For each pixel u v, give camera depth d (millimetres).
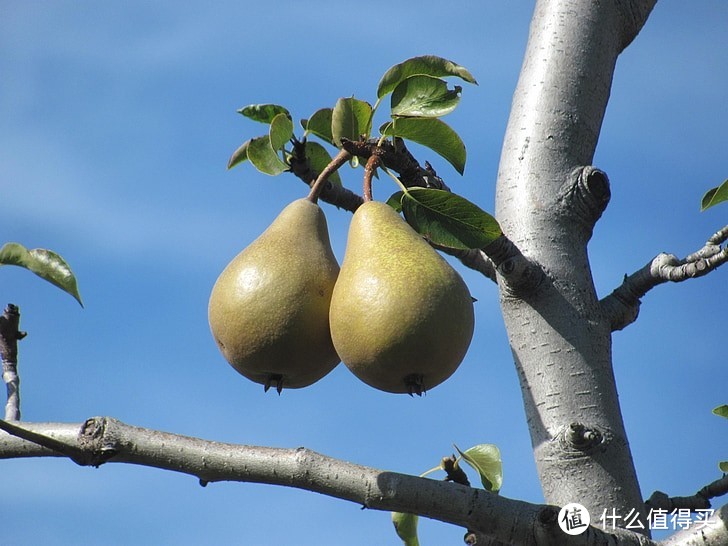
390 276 1863
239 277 1891
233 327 1885
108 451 1854
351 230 1903
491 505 1854
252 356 1888
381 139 1946
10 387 1893
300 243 1907
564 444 1954
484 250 1972
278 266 1891
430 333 1854
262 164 1971
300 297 1885
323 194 1951
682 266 1990
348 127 1953
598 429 1958
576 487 1948
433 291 1860
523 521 1855
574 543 1860
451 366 1871
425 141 1952
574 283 1993
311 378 1907
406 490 1850
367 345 1857
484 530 1854
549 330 1980
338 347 1872
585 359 1977
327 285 1894
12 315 1903
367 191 1933
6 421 1837
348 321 1863
